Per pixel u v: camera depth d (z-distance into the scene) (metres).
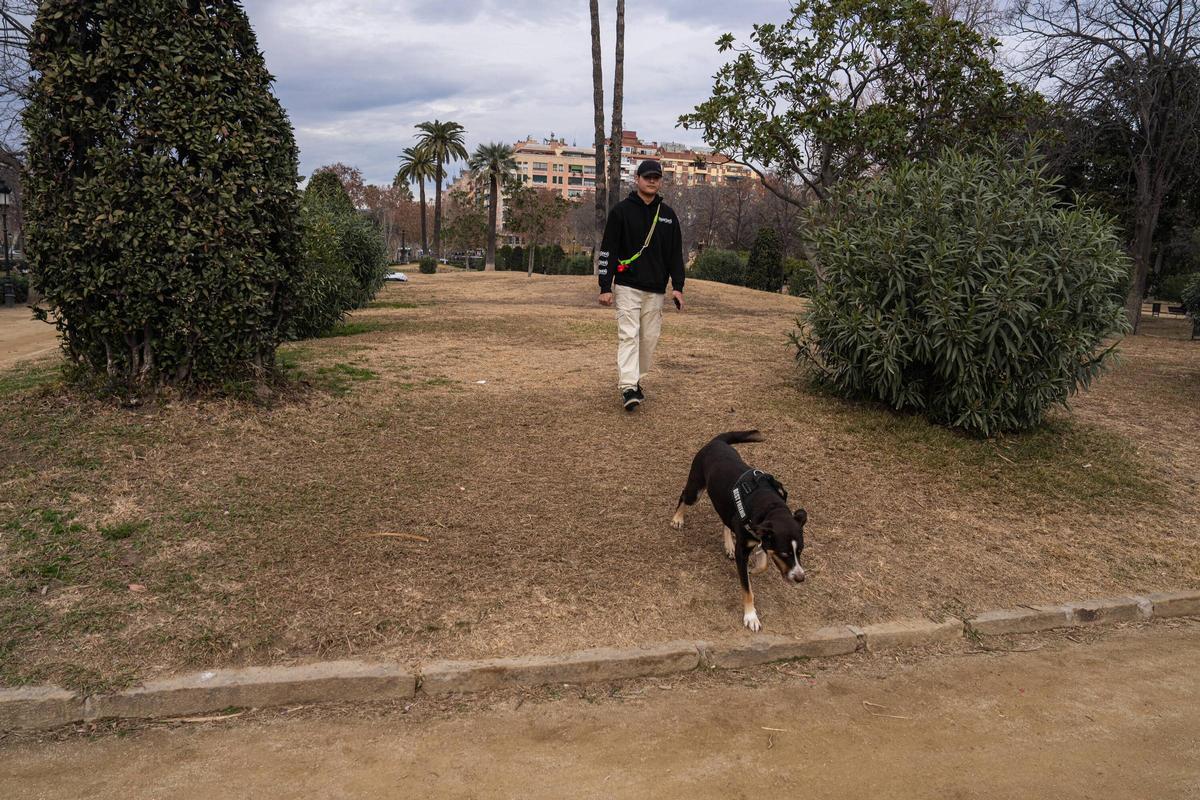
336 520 5.05
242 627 3.95
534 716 3.55
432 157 66.75
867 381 8.00
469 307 18.31
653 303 7.29
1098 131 17.86
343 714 3.54
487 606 4.30
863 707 3.72
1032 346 7.07
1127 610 4.92
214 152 6.07
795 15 14.95
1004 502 6.25
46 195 5.95
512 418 7.11
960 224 7.39
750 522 4.18
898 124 14.56
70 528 4.64
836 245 7.81
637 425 7.14
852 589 4.82
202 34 6.08
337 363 8.98
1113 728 3.57
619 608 4.39
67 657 3.65
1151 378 11.17
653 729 3.46
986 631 4.61
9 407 6.21
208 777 3.03
